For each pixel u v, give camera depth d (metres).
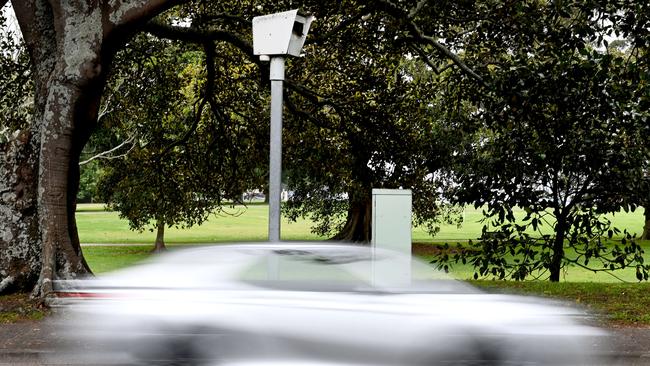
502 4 14.68
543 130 14.25
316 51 19.72
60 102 10.86
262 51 9.46
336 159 22.77
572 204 15.09
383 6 14.01
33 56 11.72
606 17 12.91
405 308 6.64
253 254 7.50
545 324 6.89
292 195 34.06
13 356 7.17
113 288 7.08
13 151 11.59
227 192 24.69
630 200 14.17
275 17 9.41
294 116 21.38
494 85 13.62
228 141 21.59
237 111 21.27
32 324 8.70
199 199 28.12
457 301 6.82
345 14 16.69
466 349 6.63
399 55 18.20
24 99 20.20
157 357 6.79
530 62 13.62
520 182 14.67
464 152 20.83
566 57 12.92
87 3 10.77
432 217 32.50
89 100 11.06
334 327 6.57
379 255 7.59
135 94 21.33
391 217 9.85
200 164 23.34
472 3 14.18
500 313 6.79
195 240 39.81
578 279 22.84
